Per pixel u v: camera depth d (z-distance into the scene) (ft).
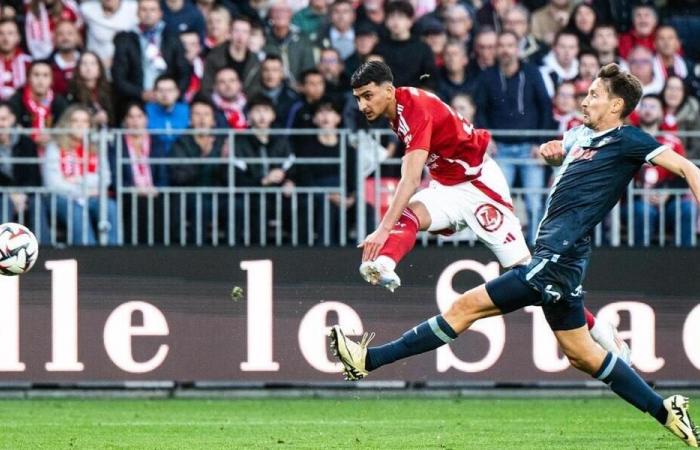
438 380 100.12
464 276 99.91
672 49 123.95
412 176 61.21
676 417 63.00
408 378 100.22
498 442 71.51
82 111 114.62
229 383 99.71
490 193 66.95
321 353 99.71
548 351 100.48
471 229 67.51
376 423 83.35
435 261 99.71
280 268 99.66
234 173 106.83
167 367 99.50
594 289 100.53
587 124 61.77
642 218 107.76
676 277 100.83
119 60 117.80
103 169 103.35
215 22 118.93
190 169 107.24
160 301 99.50
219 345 99.55
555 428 80.02
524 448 68.23
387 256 62.49
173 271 99.50
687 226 109.09
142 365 99.40
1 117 113.09
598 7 125.39
